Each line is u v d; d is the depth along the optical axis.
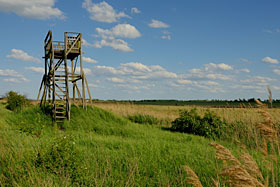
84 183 5.92
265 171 5.90
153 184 6.03
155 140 12.09
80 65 19.67
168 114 25.14
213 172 6.51
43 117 17.75
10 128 13.17
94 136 13.49
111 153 8.57
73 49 19.61
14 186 5.41
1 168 6.30
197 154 8.95
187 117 16.95
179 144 11.06
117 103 29.52
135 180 6.10
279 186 4.75
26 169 6.05
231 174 2.52
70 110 19.02
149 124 21.78
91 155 7.91
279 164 4.64
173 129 17.89
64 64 18.89
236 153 8.78
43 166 6.36
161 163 7.68
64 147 7.03
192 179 3.04
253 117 11.97
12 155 7.18
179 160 7.95
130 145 10.15
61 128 16.95
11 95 29.09
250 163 2.97
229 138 13.01
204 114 16.86
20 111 19.38
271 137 3.43
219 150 3.01
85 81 19.77
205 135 15.12
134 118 22.98
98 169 6.52
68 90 18.27
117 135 15.70
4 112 21.36
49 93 19.95
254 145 9.48
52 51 18.67
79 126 17.16
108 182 5.90
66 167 6.36
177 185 5.78
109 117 19.31
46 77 20.33
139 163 7.45
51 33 18.86
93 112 19.33
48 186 5.34
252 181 2.42
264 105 3.41
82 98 20.62
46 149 7.13
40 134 11.77
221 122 14.88
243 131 12.16
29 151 7.41
